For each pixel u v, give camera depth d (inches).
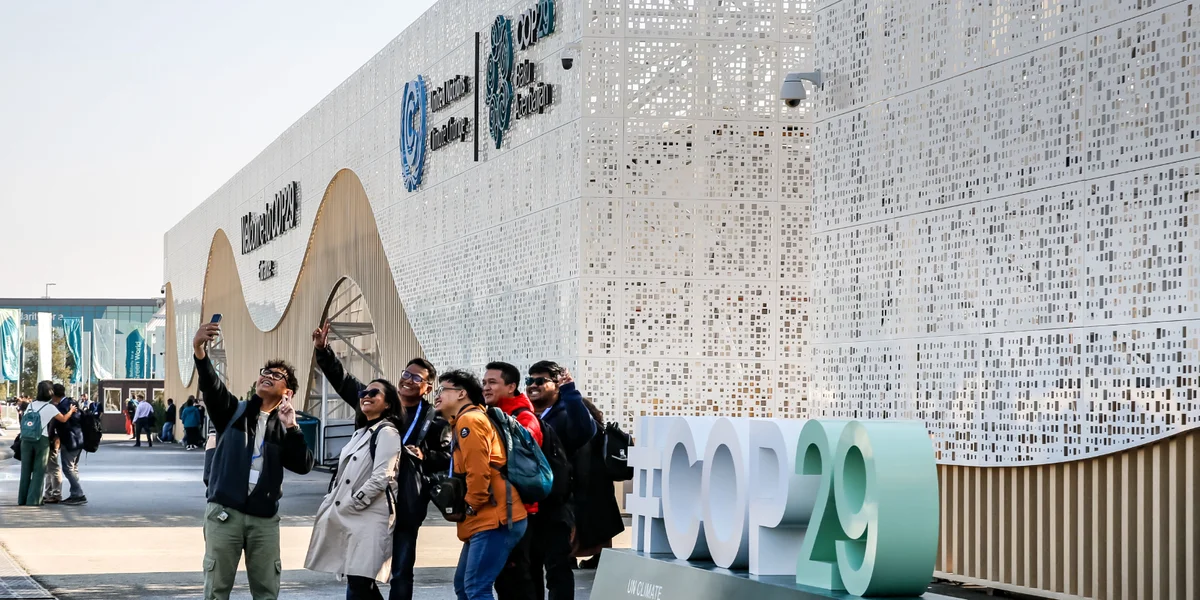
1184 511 390.6
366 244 1180.5
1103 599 416.5
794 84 565.6
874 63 529.7
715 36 708.0
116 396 3070.9
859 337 536.7
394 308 1094.4
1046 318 437.7
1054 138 436.1
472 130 885.8
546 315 749.9
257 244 1659.7
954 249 481.4
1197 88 383.2
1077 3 427.8
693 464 350.9
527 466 338.3
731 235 705.0
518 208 797.2
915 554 281.4
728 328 703.1
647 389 698.8
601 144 703.1
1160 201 394.6
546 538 364.8
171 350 2504.9
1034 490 449.1
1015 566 453.7
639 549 380.2
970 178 474.9
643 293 701.3
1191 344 382.0
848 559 291.9
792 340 705.0
